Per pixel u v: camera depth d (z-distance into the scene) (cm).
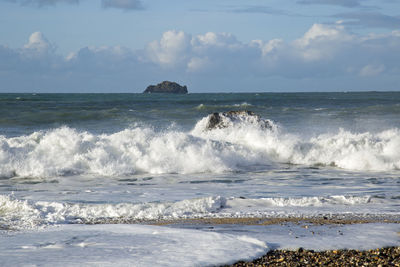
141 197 1059
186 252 597
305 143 1752
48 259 562
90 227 771
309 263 579
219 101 6681
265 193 1116
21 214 897
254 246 638
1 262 547
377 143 1702
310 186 1224
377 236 717
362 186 1227
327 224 812
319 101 6694
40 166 1402
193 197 1059
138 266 532
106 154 1496
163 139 1639
